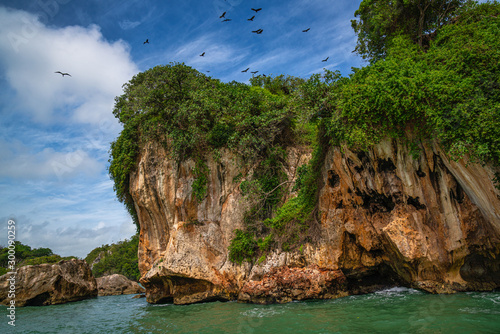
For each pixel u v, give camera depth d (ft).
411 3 50.62
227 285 55.98
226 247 60.29
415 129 36.63
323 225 48.96
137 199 74.38
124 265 207.72
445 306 31.42
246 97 68.44
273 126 65.36
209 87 74.90
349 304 38.22
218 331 32.01
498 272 37.45
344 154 44.73
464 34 38.93
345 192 46.70
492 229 34.81
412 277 42.06
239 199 63.00
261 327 31.40
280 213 57.47
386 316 30.35
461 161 33.06
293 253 51.13
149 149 72.13
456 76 33.17
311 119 49.60
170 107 68.69
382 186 41.86
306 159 66.18
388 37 54.08
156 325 39.19
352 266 47.01
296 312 36.86
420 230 39.01
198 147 67.26
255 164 66.03
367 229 44.60
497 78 30.53
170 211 67.92
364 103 38.04
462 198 36.99
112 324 43.86
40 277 79.00
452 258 37.93
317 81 48.08
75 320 50.85
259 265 53.16
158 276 60.64
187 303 57.47
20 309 70.38
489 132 29.32
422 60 38.99
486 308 29.22
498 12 41.68
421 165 38.58
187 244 60.03
